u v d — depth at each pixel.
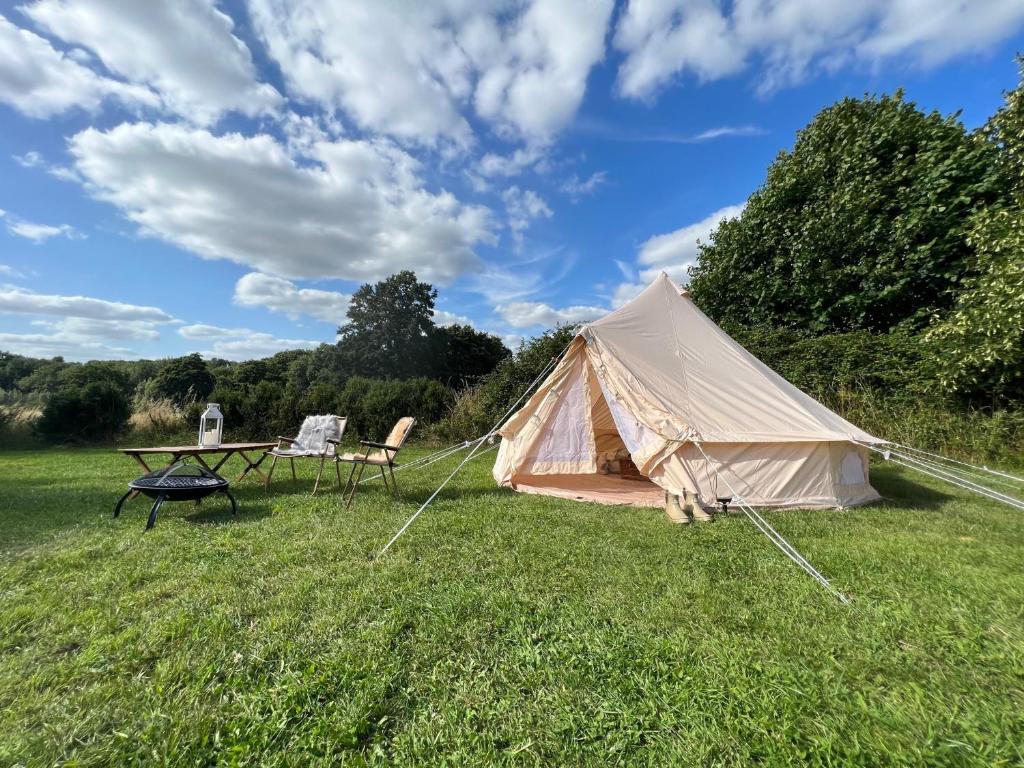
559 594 2.97
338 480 6.46
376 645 2.36
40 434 11.67
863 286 10.28
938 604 2.85
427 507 5.25
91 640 2.39
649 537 4.16
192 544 3.86
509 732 1.79
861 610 2.77
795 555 3.60
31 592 2.95
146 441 12.13
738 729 1.80
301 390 12.80
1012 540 4.18
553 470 6.88
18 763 1.62
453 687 2.06
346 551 3.73
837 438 5.12
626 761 1.66
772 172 12.55
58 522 4.54
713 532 4.32
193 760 1.64
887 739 1.77
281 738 1.76
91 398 12.09
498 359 39.75
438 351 36.78
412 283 36.72
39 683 2.04
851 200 10.17
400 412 12.38
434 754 1.69
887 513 5.08
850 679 2.13
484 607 2.78
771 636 2.48
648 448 5.49
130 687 2.02
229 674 2.12
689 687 2.04
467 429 11.95
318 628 2.51
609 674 2.14
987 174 8.92
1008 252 7.65
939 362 8.32
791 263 11.56
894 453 6.14
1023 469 7.46
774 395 5.68
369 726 1.83
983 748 1.72
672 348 6.29
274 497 5.77
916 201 9.58
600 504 5.52
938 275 9.38
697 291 13.61
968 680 2.12
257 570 3.32
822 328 10.95
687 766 1.63
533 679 2.11
